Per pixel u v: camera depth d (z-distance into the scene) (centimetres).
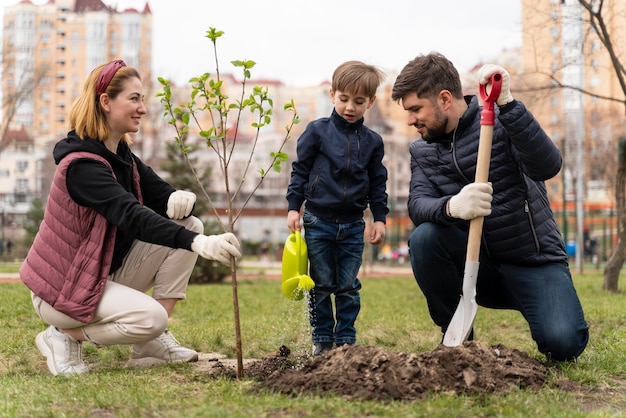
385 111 5416
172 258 389
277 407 272
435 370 298
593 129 3472
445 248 378
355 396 283
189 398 298
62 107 5131
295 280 372
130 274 387
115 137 376
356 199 419
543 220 370
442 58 363
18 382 340
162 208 403
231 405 278
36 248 365
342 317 421
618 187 942
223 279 1277
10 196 4184
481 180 337
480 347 315
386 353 304
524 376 312
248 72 333
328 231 418
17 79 3572
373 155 431
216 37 330
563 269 370
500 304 401
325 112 7025
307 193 422
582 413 270
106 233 358
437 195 386
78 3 5166
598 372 344
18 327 530
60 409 282
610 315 604
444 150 377
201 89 334
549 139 348
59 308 357
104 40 5169
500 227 365
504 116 339
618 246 937
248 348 452
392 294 934
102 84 364
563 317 350
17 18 4956
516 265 374
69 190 353
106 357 421
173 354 390
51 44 5028
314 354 412
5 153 4703
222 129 335
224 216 2917
